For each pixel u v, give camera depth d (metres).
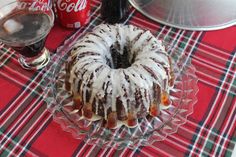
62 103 0.55
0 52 0.63
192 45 0.63
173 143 0.50
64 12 0.63
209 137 0.51
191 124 0.52
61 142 0.51
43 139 0.51
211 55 0.62
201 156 0.49
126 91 0.50
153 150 0.50
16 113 0.54
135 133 0.51
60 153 0.50
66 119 0.53
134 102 0.51
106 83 0.50
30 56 0.60
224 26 0.66
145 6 0.67
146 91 0.51
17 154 0.50
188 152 0.49
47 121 0.53
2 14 0.60
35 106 0.55
